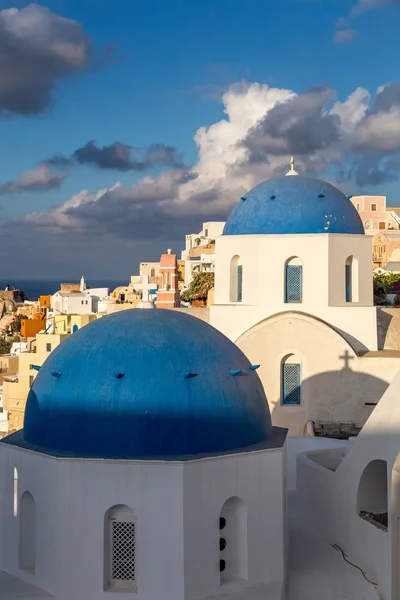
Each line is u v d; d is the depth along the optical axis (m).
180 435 18.92
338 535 21.91
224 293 34.97
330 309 33.47
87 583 18.44
